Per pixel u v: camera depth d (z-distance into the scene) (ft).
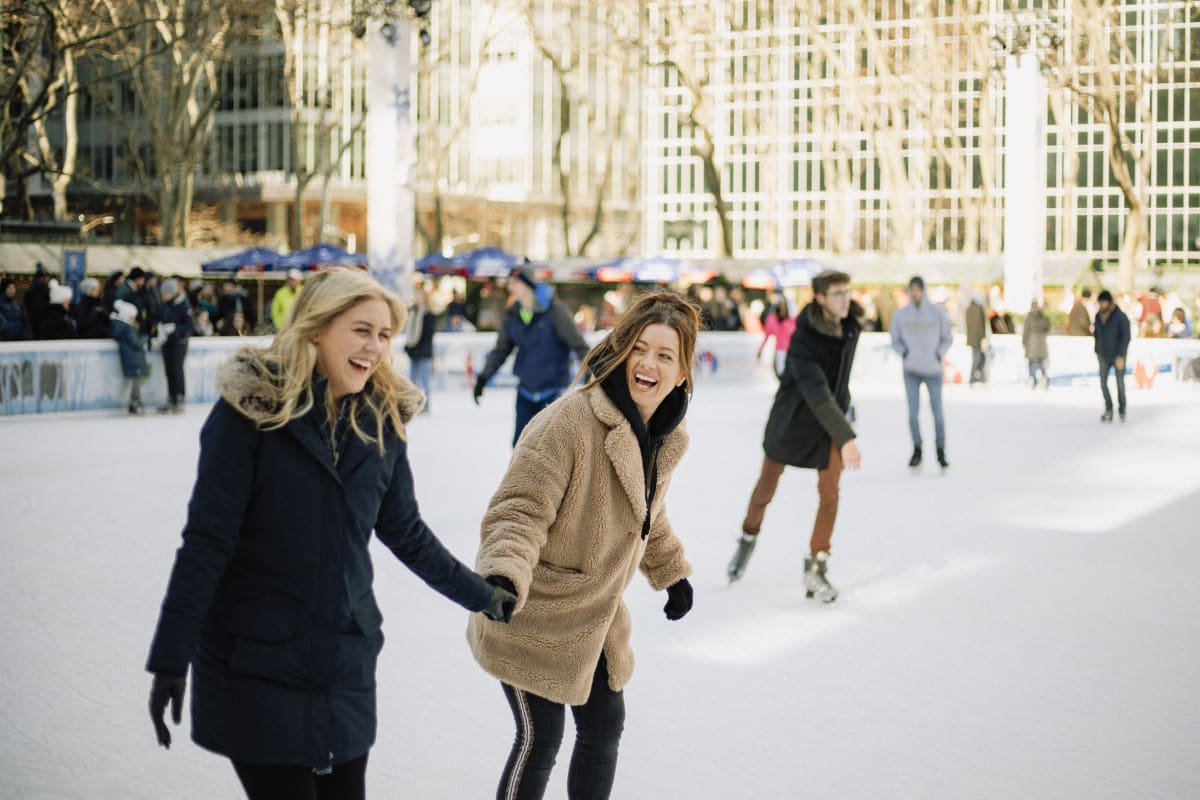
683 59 155.53
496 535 11.35
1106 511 36.09
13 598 24.09
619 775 15.26
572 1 181.16
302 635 9.57
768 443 24.97
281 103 266.57
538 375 34.91
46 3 92.17
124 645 20.88
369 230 80.38
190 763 15.55
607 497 11.76
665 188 340.80
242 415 9.48
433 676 19.31
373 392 10.03
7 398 61.11
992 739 16.69
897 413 68.95
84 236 121.39
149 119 139.54
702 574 27.12
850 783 15.07
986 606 24.26
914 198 299.79
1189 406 72.90
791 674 19.65
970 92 171.94
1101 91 138.92
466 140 311.68
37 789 14.56
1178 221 291.99
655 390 11.83
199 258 123.65
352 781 9.96
